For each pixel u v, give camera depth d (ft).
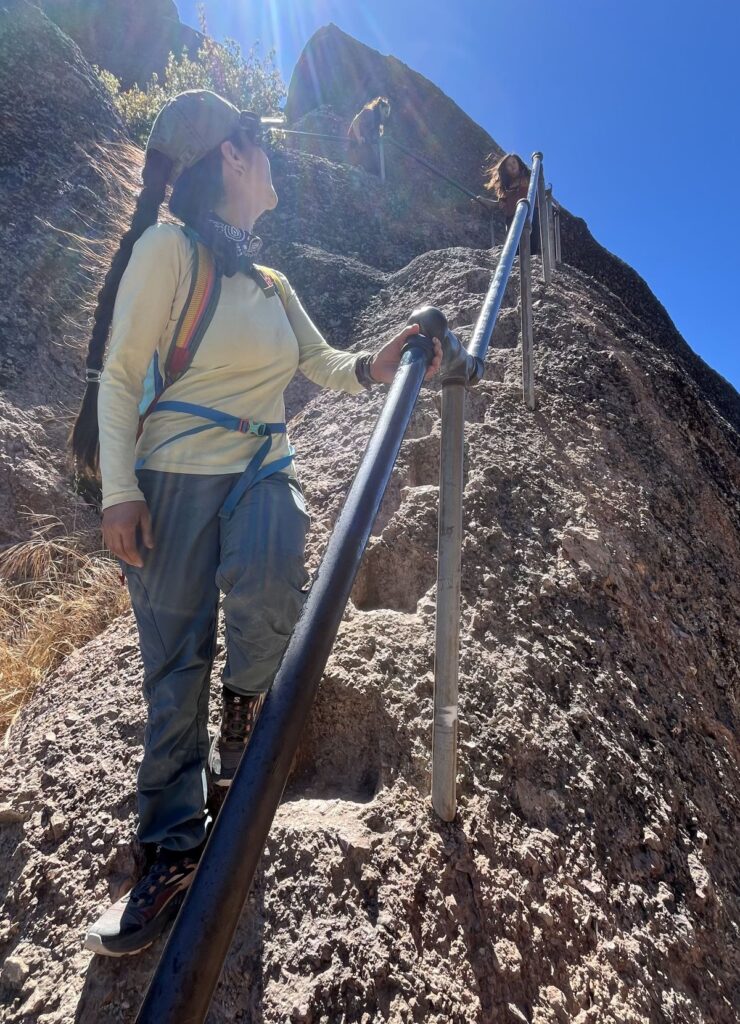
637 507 10.81
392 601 8.55
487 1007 4.67
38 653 9.34
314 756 6.51
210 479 4.75
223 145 4.88
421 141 42.45
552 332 14.32
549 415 11.91
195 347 4.75
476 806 5.87
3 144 17.90
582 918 5.43
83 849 5.65
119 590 10.19
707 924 6.04
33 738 7.18
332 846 5.22
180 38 61.21
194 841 4.75
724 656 9.66
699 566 10.68
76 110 20.79
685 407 14.64
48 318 15.33
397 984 4.56
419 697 6.73
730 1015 5.53
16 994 4.91
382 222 25.77
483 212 29.58
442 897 5.16
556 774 6.46
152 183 4.89
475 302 15.02
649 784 6.89
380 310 17.52
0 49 19.79
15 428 13.08
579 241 34.45
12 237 16.05
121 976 4.68
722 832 7.11
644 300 34.76
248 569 4.50
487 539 8.90
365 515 3.34
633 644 8.46
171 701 4.69
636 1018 5.03
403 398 4.11
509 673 7.22
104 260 17.04
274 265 20.16
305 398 15.01
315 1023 4.35
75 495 12.98
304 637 2.84
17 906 5.49
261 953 4.71
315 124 36.45
